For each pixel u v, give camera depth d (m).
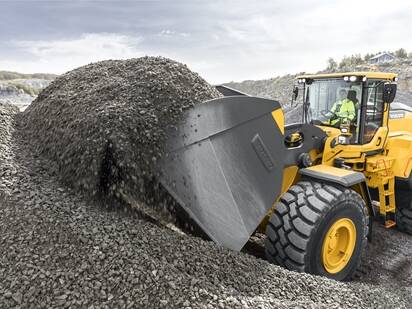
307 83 4.67
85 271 2.05
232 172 2.79
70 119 2.88
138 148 2.58
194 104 2.79
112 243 2.25
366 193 3.59
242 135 2.86
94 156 2.54
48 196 2.51
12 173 2.62
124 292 1.99
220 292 2.18
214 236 2.67
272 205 2.98
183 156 2.66
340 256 3.29
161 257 2.30
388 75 4.34
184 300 2.02
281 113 3.09
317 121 4.53
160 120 2.69
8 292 1.90
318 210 2.97
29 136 3.17
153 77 2.97
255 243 3.64
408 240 4.59
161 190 2.61
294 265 2.98
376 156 4.41
